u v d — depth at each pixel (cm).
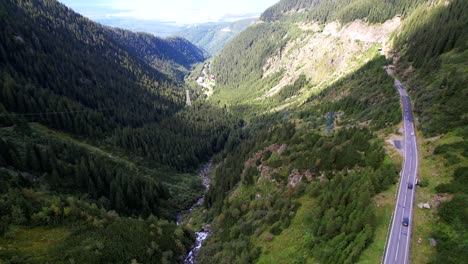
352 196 5788
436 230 4791
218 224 9044
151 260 7100
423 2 19612
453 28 12369
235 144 17300
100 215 7919
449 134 7075
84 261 6172
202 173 15750
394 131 8200
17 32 17712
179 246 8119
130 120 17825
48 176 8800
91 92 18688
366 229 4953
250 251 6638
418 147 7350
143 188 10644
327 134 9431
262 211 7856
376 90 11981
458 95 8056
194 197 12438
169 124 19500
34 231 6562
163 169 14262
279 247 6316
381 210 5494
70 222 7188
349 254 4741
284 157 9306
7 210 6606
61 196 8006
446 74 9656
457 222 4644
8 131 10106
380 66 14538
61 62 19250
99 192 9475
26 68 15788
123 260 6706
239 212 8656
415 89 10438
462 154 6100
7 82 12712
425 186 5881
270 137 11681
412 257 4500
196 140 18425
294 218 6831
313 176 7738
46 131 12244
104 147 13675
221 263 6838
